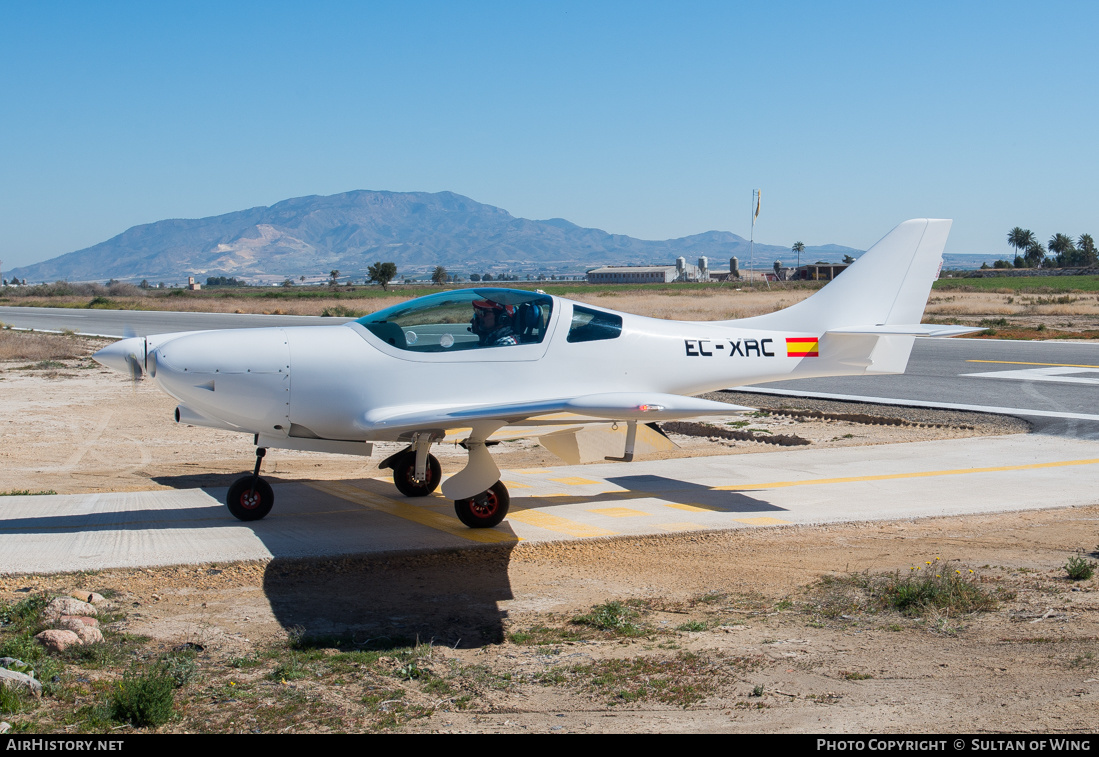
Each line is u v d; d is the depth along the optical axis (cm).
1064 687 406
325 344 731
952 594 547
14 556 624
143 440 1247
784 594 579
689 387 834
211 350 716
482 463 730
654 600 570
